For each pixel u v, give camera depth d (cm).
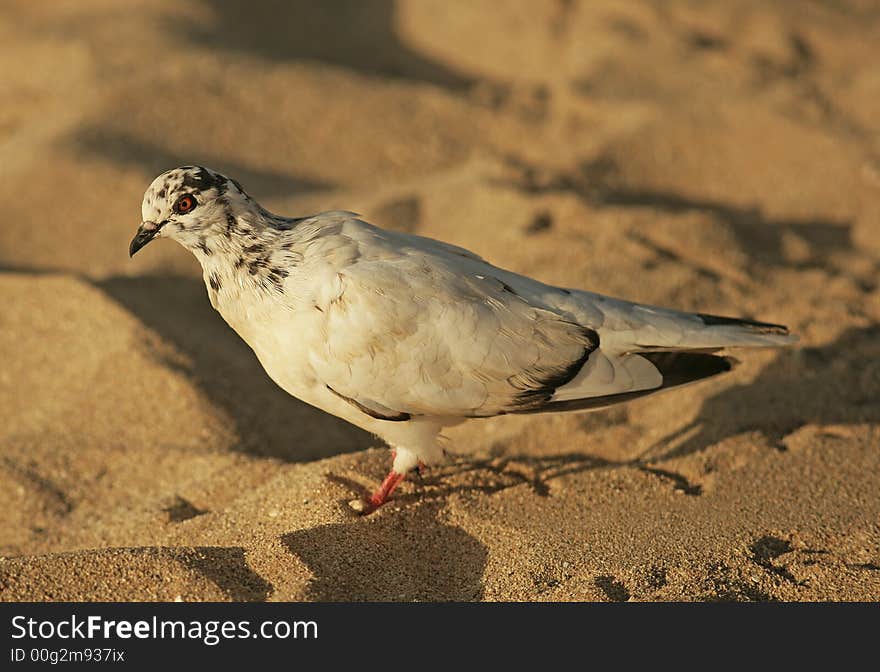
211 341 911
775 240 1051
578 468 685
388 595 552
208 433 786
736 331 620
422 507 627
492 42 1611
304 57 1580
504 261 992
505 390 588
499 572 570
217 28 1614
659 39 1511
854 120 1270
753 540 589
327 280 571
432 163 1273
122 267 1050
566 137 1299
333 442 808
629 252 990
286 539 571
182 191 579
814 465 673
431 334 571
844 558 575
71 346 884
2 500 726
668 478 671
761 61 1454
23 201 1146
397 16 1712
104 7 1656
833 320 881
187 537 622
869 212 1093
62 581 528
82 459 764
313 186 1227
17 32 1591
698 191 1177
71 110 1320
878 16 1588
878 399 761
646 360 607
